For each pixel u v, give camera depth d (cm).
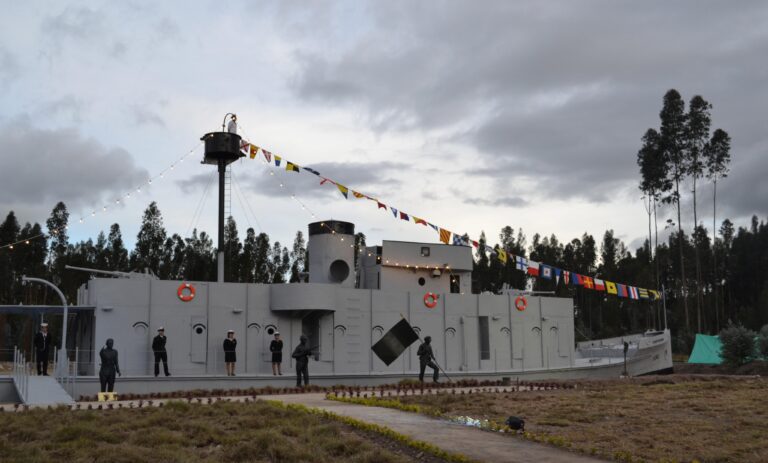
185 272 9656
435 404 2761
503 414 2506
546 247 12394
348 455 1766
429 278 4744
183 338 3866
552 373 4656
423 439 1930
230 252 9669
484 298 4712
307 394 3291
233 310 3994
